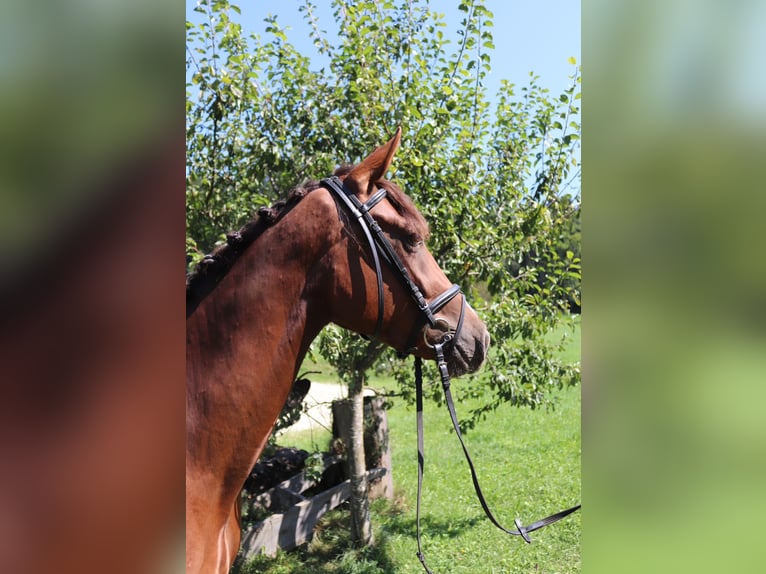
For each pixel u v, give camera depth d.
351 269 1.58
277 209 1.61
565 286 3.79
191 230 3.67
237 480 1.51
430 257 1.74
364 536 3.75
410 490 4.93
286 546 3.71
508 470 5.38
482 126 3.45
